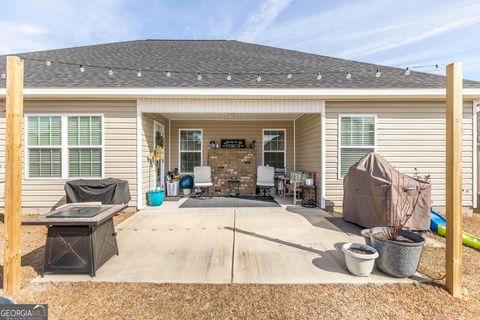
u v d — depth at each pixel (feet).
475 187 21.47
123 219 18.56
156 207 22.58
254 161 31.24
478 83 20.71
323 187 21.99
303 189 23.67
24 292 8.88
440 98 21.11
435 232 15.65
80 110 21.06
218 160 31.19
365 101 21.86
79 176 21.15
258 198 27.53
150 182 24.22
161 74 22.67
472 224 18.80
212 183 29.96
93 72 22.56
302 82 21.59
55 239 9.93
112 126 21.24
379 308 8.07
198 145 31.78
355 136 21.97
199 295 8.70
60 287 9.17
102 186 18.17
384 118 21.88
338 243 13.47
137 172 21.36
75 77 21.30
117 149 21.26
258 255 11.89
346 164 21.97
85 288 9.10
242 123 31.89
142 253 12.13
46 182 20.77
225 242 13.58
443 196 21.74
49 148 20.92
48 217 9.91
